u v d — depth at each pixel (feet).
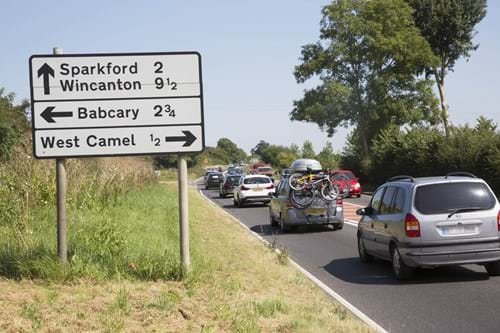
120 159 118.32
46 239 50.96
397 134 208.23
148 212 88.89
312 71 253.03
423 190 48.60
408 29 248.11
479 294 43.47
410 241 47.67
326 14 250.37
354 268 56.95
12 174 69.41
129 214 80.07
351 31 245.45
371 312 39.17
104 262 44.01
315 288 45.55
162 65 43.57
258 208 144.56
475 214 47.57
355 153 252.83
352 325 33.83
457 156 155.94
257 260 56.29
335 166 293.23
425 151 176.55
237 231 84.64
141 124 43.37
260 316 34.81
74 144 42.75
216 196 208.54
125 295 35.91
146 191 128.98
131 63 43.32
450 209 47.75
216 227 87.51
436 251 47.21
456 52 259.39
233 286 41.83
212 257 54.49
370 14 246.27
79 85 42.86
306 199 88.53
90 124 42.91
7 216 58.49
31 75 42.47
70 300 35.14
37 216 63.87
